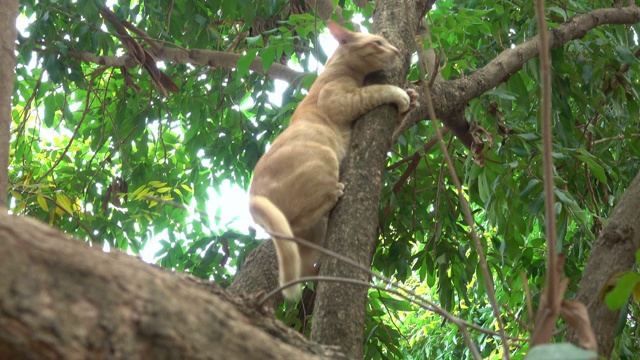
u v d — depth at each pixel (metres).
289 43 5.49
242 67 5.51
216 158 7.38
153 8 6.72
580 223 5.51
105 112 7.66
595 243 3.31
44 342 1.32
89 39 6.91
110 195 7.02
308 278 2.09
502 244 5.79
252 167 7.16
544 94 1.88
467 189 6.97
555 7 5.58
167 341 1.47
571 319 2.15
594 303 3.05
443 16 5.51
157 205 6.89
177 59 7.08
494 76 4.97
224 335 1.59
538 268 6.29
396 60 4.29
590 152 6.33
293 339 2.04
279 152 3.90
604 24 5.84
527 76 6.09
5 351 1.29
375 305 6.38
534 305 6.10
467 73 6.45
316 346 2.07
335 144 3.99
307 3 6.45
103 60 7.00
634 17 5.88
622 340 5.32
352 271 3.12
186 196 7.56
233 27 7.82
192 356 1.50
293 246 3.38
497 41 6.27
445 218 6.41
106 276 1.46
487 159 5.54
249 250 6.21
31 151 7.65
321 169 3.80
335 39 4.45
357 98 4.00
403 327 9.92
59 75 6.75
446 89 4.71
